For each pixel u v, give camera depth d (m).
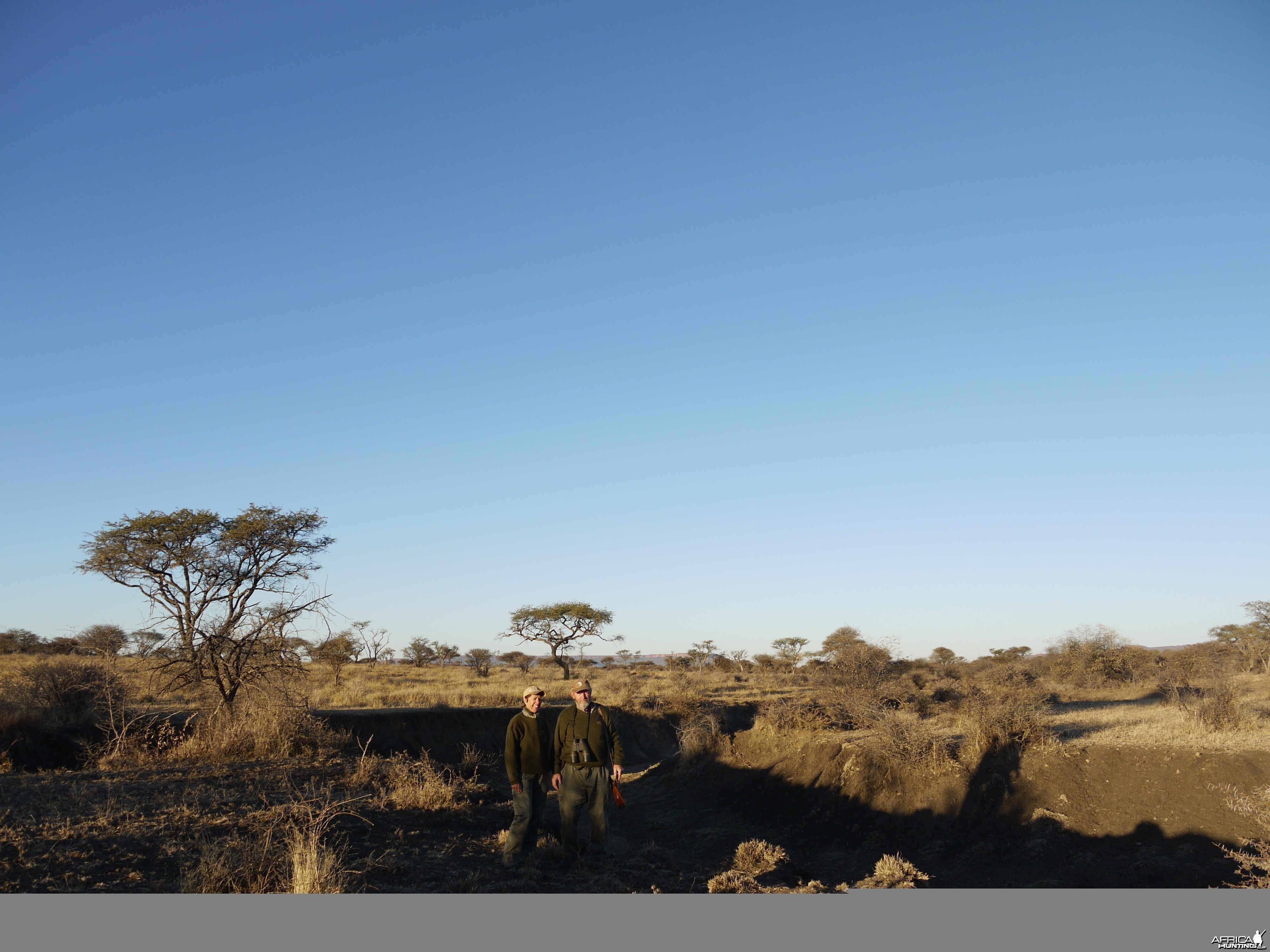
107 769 13.95
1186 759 12.76
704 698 40.34
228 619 21.67
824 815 15.31
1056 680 45.44
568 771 9.12
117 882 6.98
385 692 37.62
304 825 9.05
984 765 14.27
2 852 7.44
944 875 12.18
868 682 26.67
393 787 12.51
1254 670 45.66
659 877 8.88
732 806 17.41
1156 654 48.81
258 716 17.52
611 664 90.12
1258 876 9.51
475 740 27.17
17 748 17.02
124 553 21.05
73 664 20.48
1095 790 12.80
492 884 7.61
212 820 9.22
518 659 82.56
